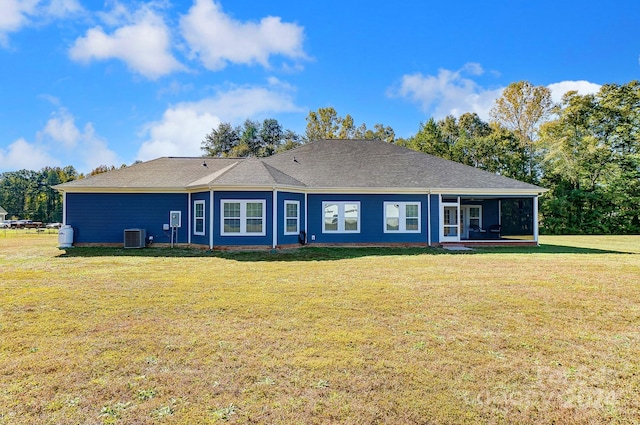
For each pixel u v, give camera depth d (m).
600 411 3.08
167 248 16.00
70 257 13.04
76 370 3.76
